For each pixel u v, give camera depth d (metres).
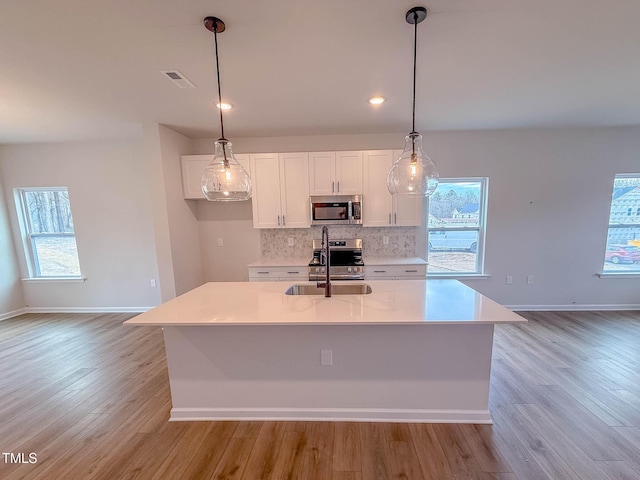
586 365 2.56
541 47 1.83
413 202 3.63
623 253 3.93
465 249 4.09
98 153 4.02
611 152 3.71
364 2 1.40
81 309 4.31
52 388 2.38
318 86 2.34
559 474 1.52
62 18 1.46
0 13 1.40
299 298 2.04
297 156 3.61
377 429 1.87
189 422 1.97
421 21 1.55
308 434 1.83
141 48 1.76
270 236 4.09
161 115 2.94
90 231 4.17
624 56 1.94
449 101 2.71
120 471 1.59
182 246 3.64
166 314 1.73
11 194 4.12
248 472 1.57
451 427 1.87
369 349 1.91
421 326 1.87
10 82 2.17
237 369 1.96
